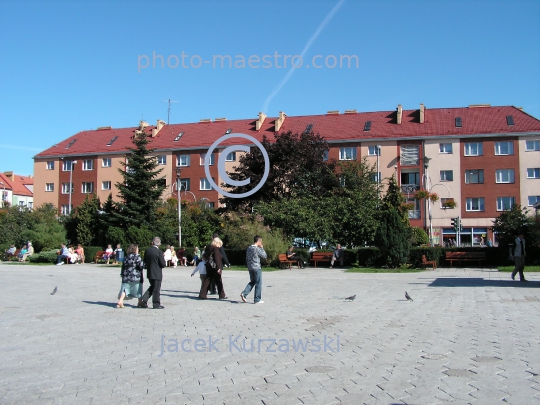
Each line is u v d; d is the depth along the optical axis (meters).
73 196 67.25
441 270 28.81
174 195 61.16
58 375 7.19
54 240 45.50
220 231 39.50
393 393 6.06
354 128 58.66
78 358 8.17
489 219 53.44
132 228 40.66
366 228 35.00
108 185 65.81
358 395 6.02
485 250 30.70
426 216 54.97
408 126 57.09
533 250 29.31
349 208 36.22
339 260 33.50
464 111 57.91
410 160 55.47
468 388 6.19
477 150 54.19
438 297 15.70
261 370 7.24
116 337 9.81
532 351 8.06
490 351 8.09
